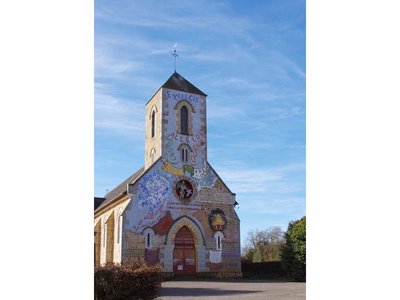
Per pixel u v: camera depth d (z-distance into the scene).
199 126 33.00
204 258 30.39
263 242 51.12
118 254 29.16
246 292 18.42
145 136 34.78
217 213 31.70
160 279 13.47
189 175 31.52
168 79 33.09
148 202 29.48
